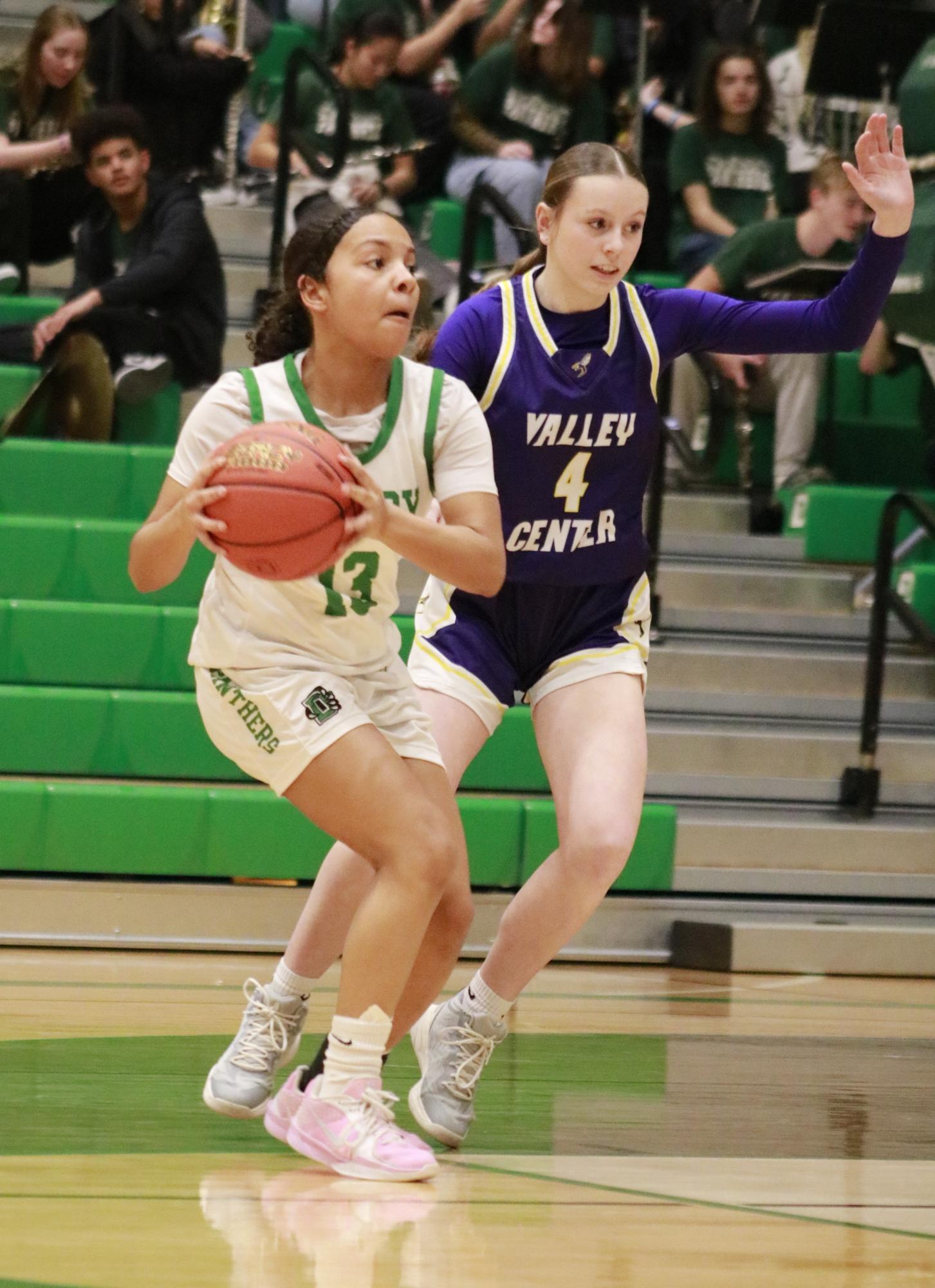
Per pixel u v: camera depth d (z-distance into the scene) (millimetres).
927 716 22094
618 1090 10984
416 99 27453
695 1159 8828
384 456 8234
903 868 19734
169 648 19203
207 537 7707
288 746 7992
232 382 8273
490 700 9656
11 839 16969
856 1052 13039
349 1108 8008
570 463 9547
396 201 26328
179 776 18453
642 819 18609
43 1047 11531
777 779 20625
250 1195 7562
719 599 22828
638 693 9609
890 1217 7629
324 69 24266
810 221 23609
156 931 17062
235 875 17453
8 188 24156
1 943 16688
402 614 21188
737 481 24891
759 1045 13227
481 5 27859
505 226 25172
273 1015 8969
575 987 16188
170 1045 11781
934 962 18078
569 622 9742
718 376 23203
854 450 26266
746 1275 6477
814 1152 9164
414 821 7914
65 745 18188
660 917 18375
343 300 8031
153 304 22688
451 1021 9086
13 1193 7422
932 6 25312
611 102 28734
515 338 9469
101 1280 6098
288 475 7566
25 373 22484
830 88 24828
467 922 8477
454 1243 6832
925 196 21281
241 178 28359
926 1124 10180
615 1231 7145
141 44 25297
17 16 29266
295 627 8141
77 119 23859
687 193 26297
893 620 23125
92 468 21156
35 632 18922
